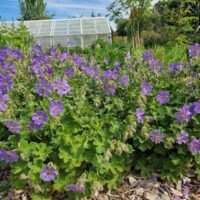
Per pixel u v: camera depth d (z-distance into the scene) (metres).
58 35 18.33
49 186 2.44
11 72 3.21
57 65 3.65
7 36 7.00
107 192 2.58
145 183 2.65
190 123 2.75
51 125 2.49
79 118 2.57
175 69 3.35
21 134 2.49
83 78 3.34
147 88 2.77
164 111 2.73
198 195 2.58
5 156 2.33
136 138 2.62
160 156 2.72
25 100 2.87
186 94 2.91
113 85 2.94
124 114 2.91
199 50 3.18
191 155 2.63
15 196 2.60
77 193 2.38
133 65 3.52
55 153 2.50
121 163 2.55
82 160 2.43
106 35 18.30
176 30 11.32
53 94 2.81
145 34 18.19
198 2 13.81
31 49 3.99
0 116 2.61
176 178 2.64
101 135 2.49
